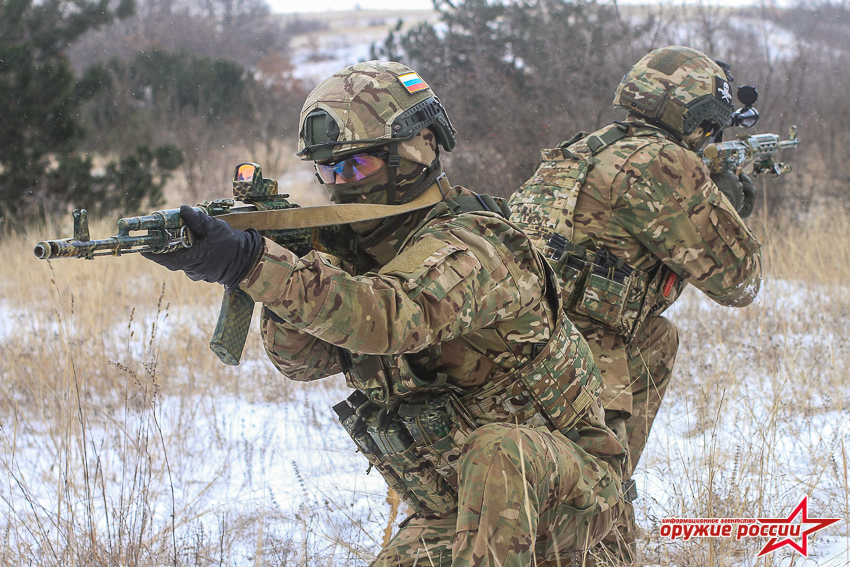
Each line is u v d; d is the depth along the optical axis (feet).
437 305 11.81
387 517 21.79
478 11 62.34
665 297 19.42
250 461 25.43
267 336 15.46
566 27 57.82
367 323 11.27
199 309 42.86
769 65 59.00
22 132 69.56
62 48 92.32
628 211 18.38
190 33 248.52
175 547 18.79
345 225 14.23
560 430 14.30
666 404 28.84
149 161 75.56
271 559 19.16
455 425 13.82
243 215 12.33
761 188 53.11
